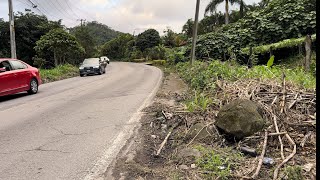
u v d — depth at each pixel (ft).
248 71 30.58
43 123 22.15
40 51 98.17
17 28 105.09
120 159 14.76
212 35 74.23
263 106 17.79
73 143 17.22
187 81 48.52
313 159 12.95
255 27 68.08
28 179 12.83
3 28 104.78
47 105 30.12
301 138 14.89
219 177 11.92
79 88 45.01
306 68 35.04
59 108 27.99
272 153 13.96
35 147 16.70
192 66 58.75
